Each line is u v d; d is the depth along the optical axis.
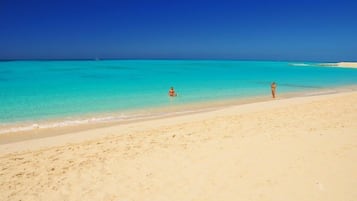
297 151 7.51
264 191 5.54
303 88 28.95
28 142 9.96
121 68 68.69
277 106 15.99
